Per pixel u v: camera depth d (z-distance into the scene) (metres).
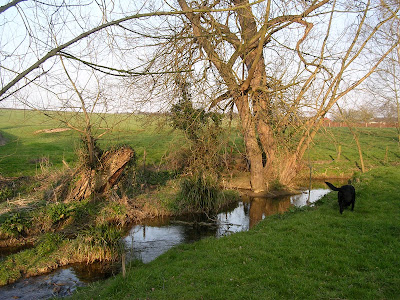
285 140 13.80
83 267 8.93
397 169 18.08
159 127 11.78
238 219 13.30
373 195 12.80
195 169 14.09
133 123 13.73
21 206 12.04
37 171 18.38
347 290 5.67
